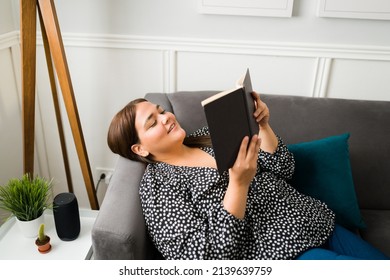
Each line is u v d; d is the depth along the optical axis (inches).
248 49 67.0
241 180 40.6
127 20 66.2
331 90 70.1
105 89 72.0
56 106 66.9
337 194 55.1
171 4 64.7
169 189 44.2
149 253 46.6
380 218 60.0
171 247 41.6
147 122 47.3
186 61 69.1
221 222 41.3
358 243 49.4
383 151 60.7
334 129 61.1
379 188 61.2
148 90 71.7
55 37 56.7
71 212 51.6
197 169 46.8
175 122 48.6
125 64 69.6
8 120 68.8
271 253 44.4
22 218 51.9
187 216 42.1
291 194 50.4
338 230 50.5
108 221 40.7
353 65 67.5
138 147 49.1
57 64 58.2
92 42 67.8
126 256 41.1
